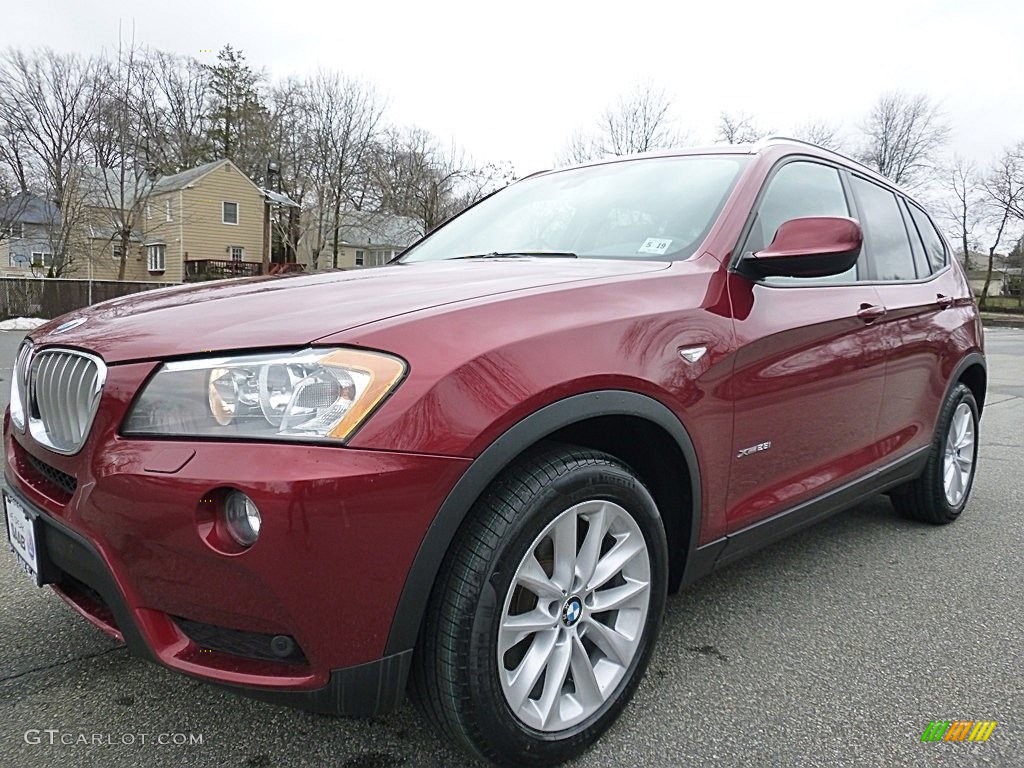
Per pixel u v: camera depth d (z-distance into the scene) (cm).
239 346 158
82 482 168
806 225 227
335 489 145
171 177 4416
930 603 294
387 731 201
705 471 217
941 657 250
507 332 172
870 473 310
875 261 325
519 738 175
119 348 171
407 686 172
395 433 151
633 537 200
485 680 166
